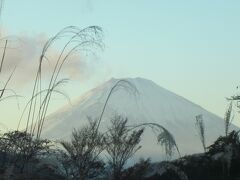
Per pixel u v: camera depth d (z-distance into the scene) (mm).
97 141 15922
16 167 11984
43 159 14641
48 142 14812
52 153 15312
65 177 15078
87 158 15484
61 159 15602
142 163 18109
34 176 12016
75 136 16547
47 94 11492
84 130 16891
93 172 15992
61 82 11469
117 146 17188
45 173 13570
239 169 20891
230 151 20859
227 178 20250
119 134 17078
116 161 17125
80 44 11000
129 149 17484
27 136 12008
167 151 11594
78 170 15281
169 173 18500
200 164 21016
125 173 17312
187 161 21266
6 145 12195
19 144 12156
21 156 12273
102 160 16875
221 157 20969
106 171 17000
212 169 20812
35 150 12617
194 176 20328
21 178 11367
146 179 18250
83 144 15914
